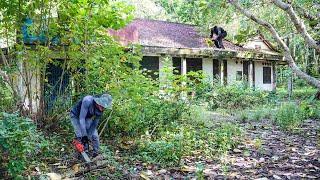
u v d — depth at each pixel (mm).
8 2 10477
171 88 11594
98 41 10539
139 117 10164
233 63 28125
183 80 11617
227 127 11766
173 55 22828
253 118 16047
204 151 9070
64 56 10898
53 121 10805
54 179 6785
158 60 23094
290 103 17688
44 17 10602
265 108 18812
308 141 10984
